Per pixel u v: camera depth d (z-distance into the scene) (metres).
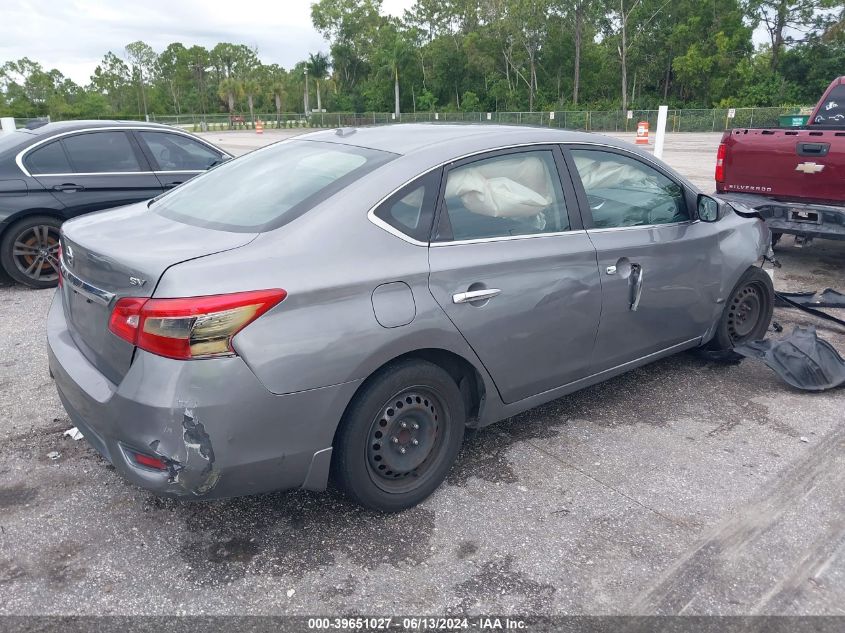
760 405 4.27
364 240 2.80
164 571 2.73
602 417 4.09
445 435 3.19
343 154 3.30
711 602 2.60
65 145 6.79
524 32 70.81
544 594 2.63
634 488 3.34
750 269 4.71
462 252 3.07
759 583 2.70
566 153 3.64
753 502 3.23
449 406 3.14
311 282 2.60
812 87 61.94
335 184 2.97
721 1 64.75
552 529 3.02
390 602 2.58
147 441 2.45
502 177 3.34
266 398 2.52
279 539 2.93
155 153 7.26
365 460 2.90
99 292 2.66
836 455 3.66
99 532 2.96
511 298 3.21
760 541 2.95
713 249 4.34
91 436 2.78
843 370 4.49
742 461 3.60
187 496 2.54
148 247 2.69
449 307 2.97
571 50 71.75
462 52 78.81
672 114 45.91
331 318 2.63
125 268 2.54
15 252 6.63
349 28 97.00
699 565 2.79
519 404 3.50
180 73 125.06
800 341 4.57
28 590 2.61
